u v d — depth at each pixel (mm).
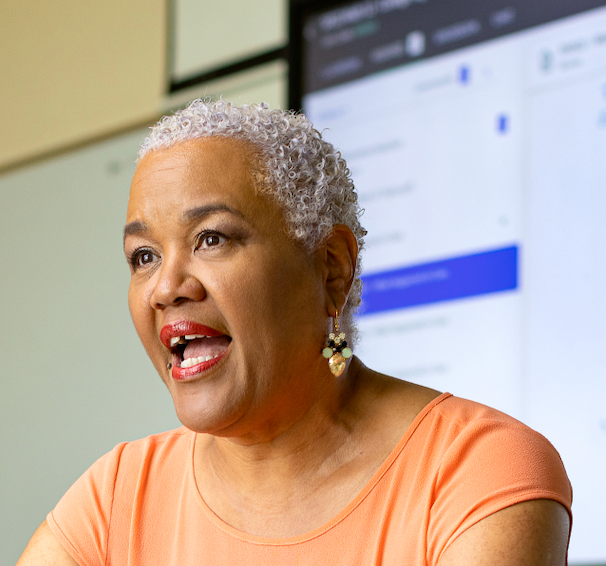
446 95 2527
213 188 1056
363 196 2609
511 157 2367
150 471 1239
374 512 1050
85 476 1279
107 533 1208
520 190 2330
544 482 991
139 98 3256
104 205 3203
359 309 1238
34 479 3098
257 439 1104
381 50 2688
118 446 1297
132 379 2982
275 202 1076
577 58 2318
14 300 3311
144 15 3346
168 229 1062
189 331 1058
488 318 2301
